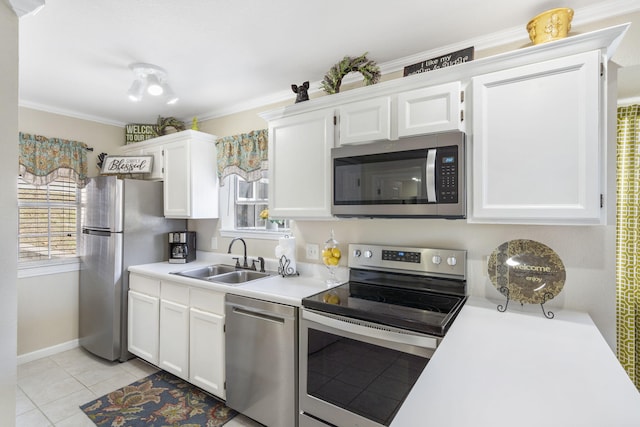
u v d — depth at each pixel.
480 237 1.83
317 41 1.88
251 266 2.77
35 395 2.33
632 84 1.64
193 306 2.34
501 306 1.61
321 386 1.68
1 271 1.22
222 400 2.23
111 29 1.74
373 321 1.50
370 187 1.79
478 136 1.51
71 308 3.13
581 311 1.58
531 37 1.51
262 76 2.35
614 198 1.54
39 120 2.93
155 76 2.25
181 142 2.90
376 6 1.55
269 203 2.30
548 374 0.91
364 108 1.84
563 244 1.63
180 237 3.05
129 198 2.88
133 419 2.07
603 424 0.67
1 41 1.21
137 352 2.74
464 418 0.69
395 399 1.44
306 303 1.74
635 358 1.76
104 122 3.39
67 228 3.12
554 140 1.35
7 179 1.24
